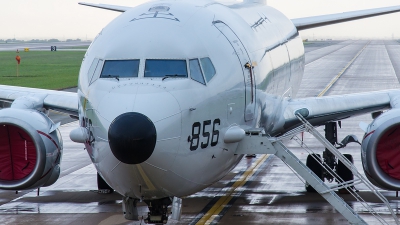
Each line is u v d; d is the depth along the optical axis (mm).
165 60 45312
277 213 61812
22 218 61188
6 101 72312
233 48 51000
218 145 46594
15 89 74125
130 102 41969
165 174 42281
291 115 67375
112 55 45906
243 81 50656
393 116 52500
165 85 43438
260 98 55688
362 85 197000
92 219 60594
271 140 50031
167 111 41875
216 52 48344
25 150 55906
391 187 52406
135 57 45438
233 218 60031
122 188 43938
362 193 70438
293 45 79375
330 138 73000
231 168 52344
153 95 42500
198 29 48906
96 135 43156
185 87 43938
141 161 40219
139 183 42562
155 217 47438
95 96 44156
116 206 65750
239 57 51188
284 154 50062
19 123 54062
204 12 52469
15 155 55969
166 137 41281
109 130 40344
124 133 39594
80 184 76812
